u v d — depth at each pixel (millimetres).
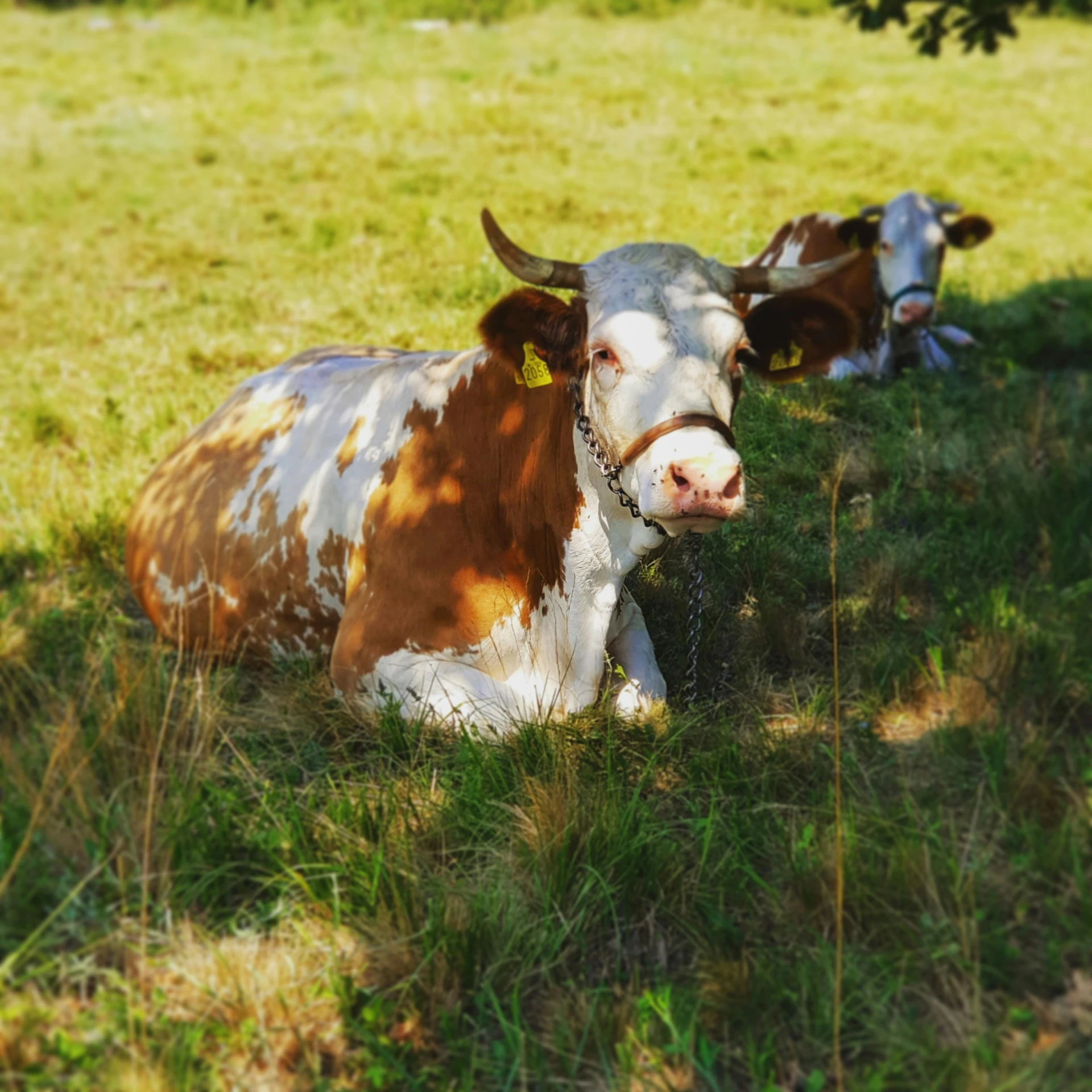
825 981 2742
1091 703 3828
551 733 3607
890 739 3793
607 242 9953
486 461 3799
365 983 2824
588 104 15500
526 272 3426
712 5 22656
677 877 3068
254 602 4320
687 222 10695
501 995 2812
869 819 3189
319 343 7727
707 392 3227
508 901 2982
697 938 2926
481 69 17203
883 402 6449
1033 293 9109
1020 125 15539
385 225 10539
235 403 4812
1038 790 3250
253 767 3598
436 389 3977
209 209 11258
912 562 4719
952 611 4441
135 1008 2672
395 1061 2564
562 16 21859
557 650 3844
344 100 15328
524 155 13156
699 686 4133
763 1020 2697
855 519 5270
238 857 3141
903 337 7684
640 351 3244
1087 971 2740
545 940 2891
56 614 4375
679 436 3143
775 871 3156
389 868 3037
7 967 2578
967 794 3406
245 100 15422
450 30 20594
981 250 10719
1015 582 4641
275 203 11430
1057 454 5688
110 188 11930
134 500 5117
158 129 14164
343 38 19938
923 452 5680
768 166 13227
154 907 2910
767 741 3637
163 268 9648
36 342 8055
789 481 5492
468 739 3520
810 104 16219
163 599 4578
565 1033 2664
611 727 3652
